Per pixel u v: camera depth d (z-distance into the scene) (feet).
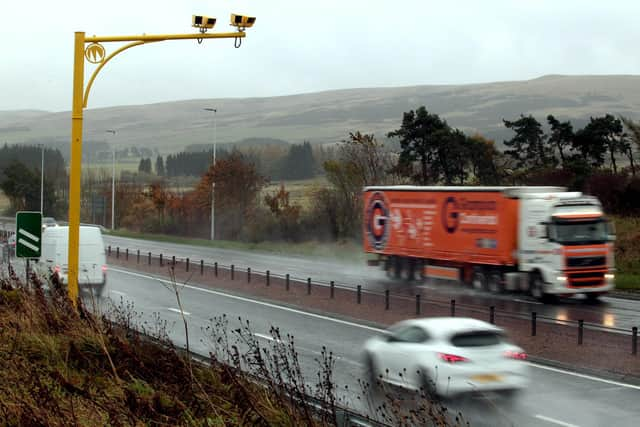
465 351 85.20
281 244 375.66
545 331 137.59
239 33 118.93
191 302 187.83
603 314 166.20
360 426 58.85
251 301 190.29
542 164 398.62
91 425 57.21
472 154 397.80
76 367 75.61
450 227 215.51
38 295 96.84
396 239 236.22
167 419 56.65
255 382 69.77
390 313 162.20
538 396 92.94
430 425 69.62
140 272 261.24
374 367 95.61
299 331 143.33
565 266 184.65
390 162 376.89
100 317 91.97
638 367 109.70
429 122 402.72
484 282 206.90
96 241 192.65
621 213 309.83
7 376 67.46
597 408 87.04
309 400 64.08
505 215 197.36
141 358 73.41
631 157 375.86
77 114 118.11
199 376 70.18
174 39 118.83
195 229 455.22
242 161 433.48
